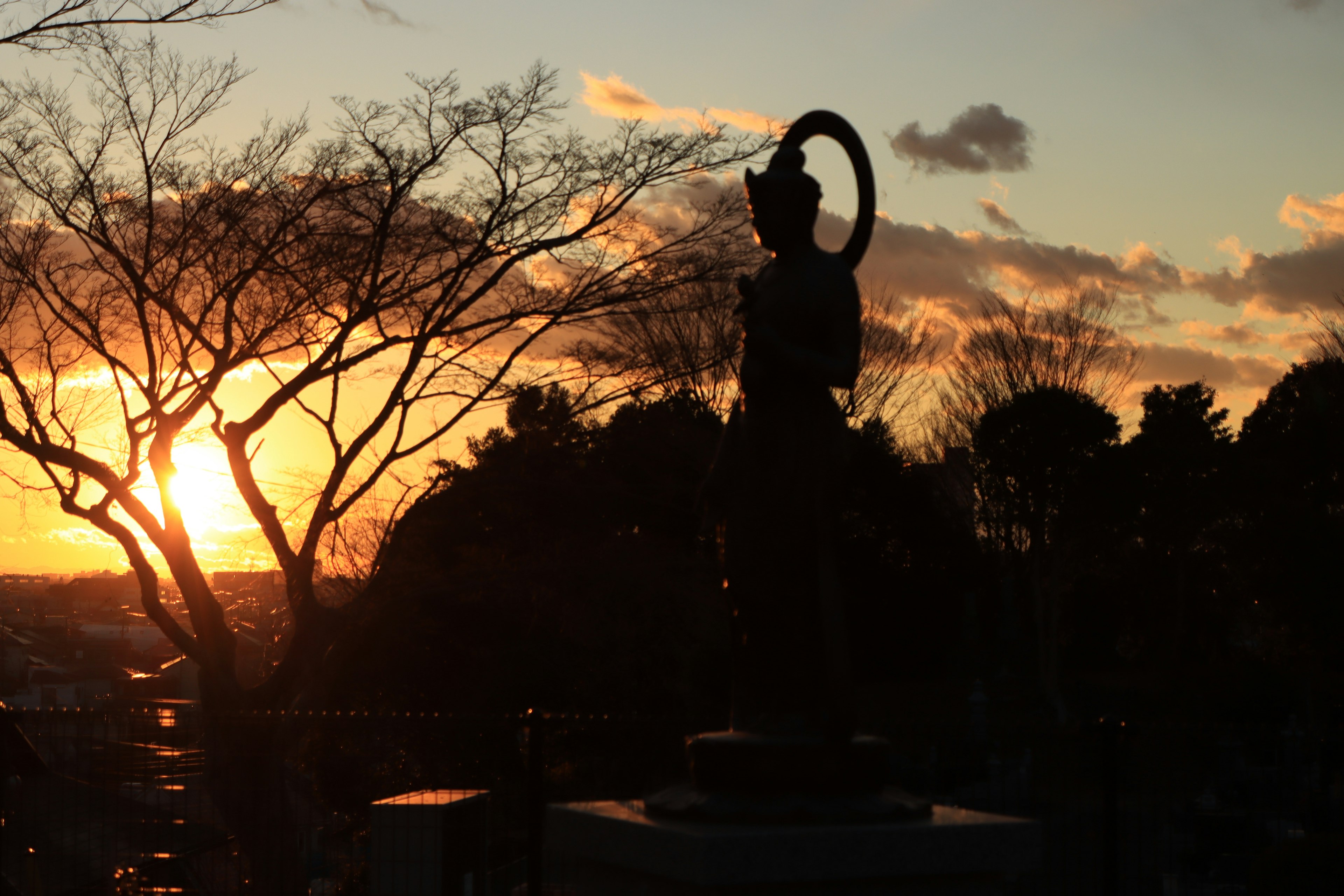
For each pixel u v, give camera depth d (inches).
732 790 193.0
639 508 892.0
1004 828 187.3
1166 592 1962.4
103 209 743.1
